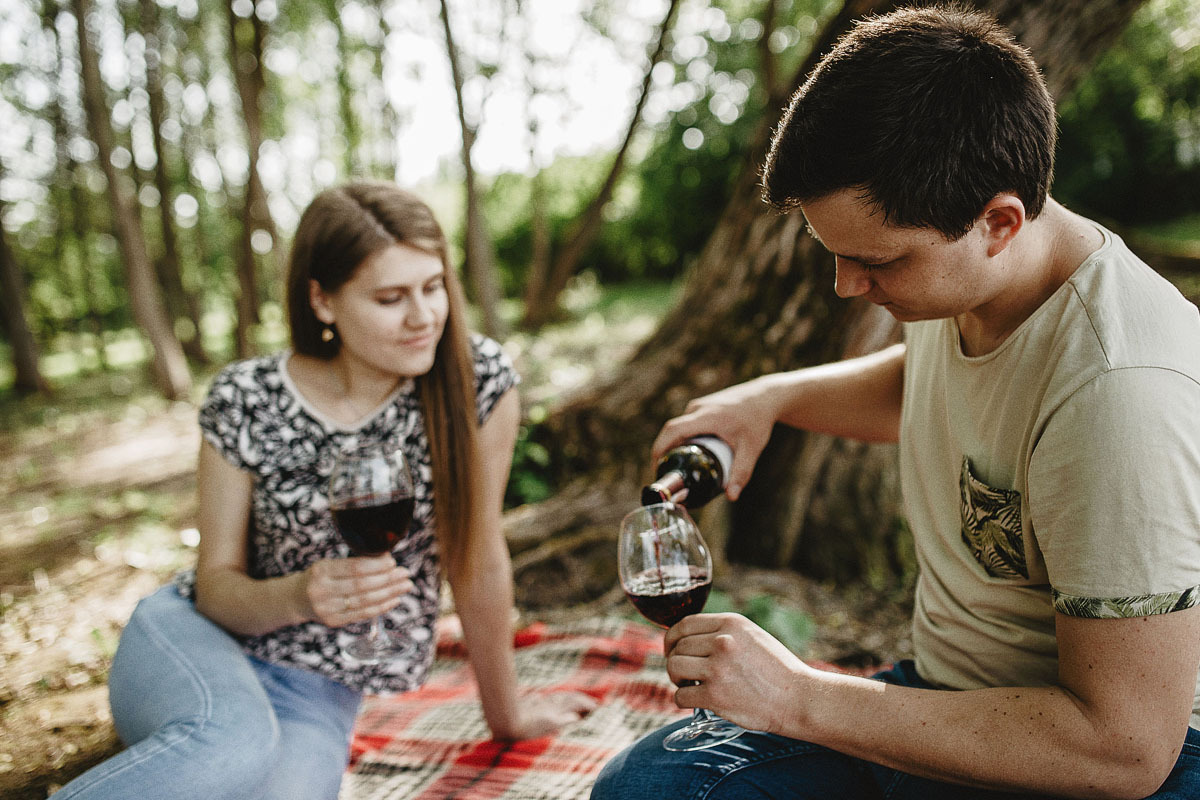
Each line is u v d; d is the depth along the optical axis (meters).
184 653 1.64
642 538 1.40
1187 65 12.62
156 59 12.20
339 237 1.64
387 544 1.65
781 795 1.31
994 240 1.10
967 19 1.11
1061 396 1.09
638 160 20.22
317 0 12.38
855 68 1.07
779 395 1.75
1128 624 1.03
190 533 4.32
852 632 3.02
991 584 1.31
